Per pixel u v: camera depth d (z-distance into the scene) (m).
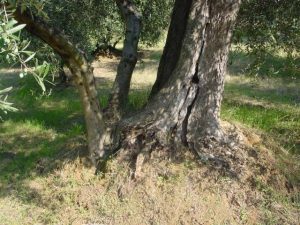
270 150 6.22
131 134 5.83
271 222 5.04
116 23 10.62
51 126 8.38
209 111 5.82
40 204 5.54
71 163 5.98
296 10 6.31
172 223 5.05
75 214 5.30
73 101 9.95
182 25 6.26
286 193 5.47
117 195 5.42
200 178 5.43
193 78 5.78
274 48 6.66
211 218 5.09
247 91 11.15
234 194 5.31
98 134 5.84
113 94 6.91
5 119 8.81
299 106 9.91
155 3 9.02
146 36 9.91
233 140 6.01
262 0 6.53
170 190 5.32
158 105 5.88
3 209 5.48
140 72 13.45
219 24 5.57
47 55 6.24
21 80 11.36
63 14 7.66
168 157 5.61
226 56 5.78
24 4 2.61
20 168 6.52
